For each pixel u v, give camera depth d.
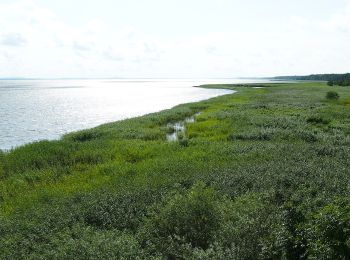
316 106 43.19
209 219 8.57
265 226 7.76
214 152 19.44
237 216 8.46
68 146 22.11
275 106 44.06
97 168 17.31
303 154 17.47
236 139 24.36
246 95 66.38
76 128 38.41
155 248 7.88
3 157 20.06
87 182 15.28
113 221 9.80
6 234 9.06
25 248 8.12
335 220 7.02
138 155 19.75
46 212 10.50
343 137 23.09
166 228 8.70
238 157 17.59
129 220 9.70
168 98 83.69
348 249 6.66
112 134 27.17
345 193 10.16
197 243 8.18
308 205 8.84
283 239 7.34
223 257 6.77
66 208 10.79
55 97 88.31
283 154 17.41
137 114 51.25
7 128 37.91
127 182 13.81
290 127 28.23
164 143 22.94
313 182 11.64
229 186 12.05
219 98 61.12
